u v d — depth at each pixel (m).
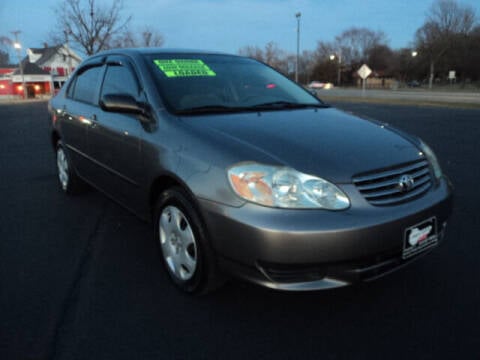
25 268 2.96
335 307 2.47
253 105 3.08
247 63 3.70
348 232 2.00
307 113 3.04
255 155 2.17
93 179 3.82
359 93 39.16
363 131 2.67
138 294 2.61
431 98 27.16
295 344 2.15
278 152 2.20
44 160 7.01
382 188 2.21
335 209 2.04
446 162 6.47
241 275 2.13
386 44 90.56
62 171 4.73
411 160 2.41
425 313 2.41
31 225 3.78
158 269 2.94
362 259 2.09
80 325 2.30
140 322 2.33
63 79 48.97
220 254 2.19
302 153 2.21
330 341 2.17
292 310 2.44
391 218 2.12
